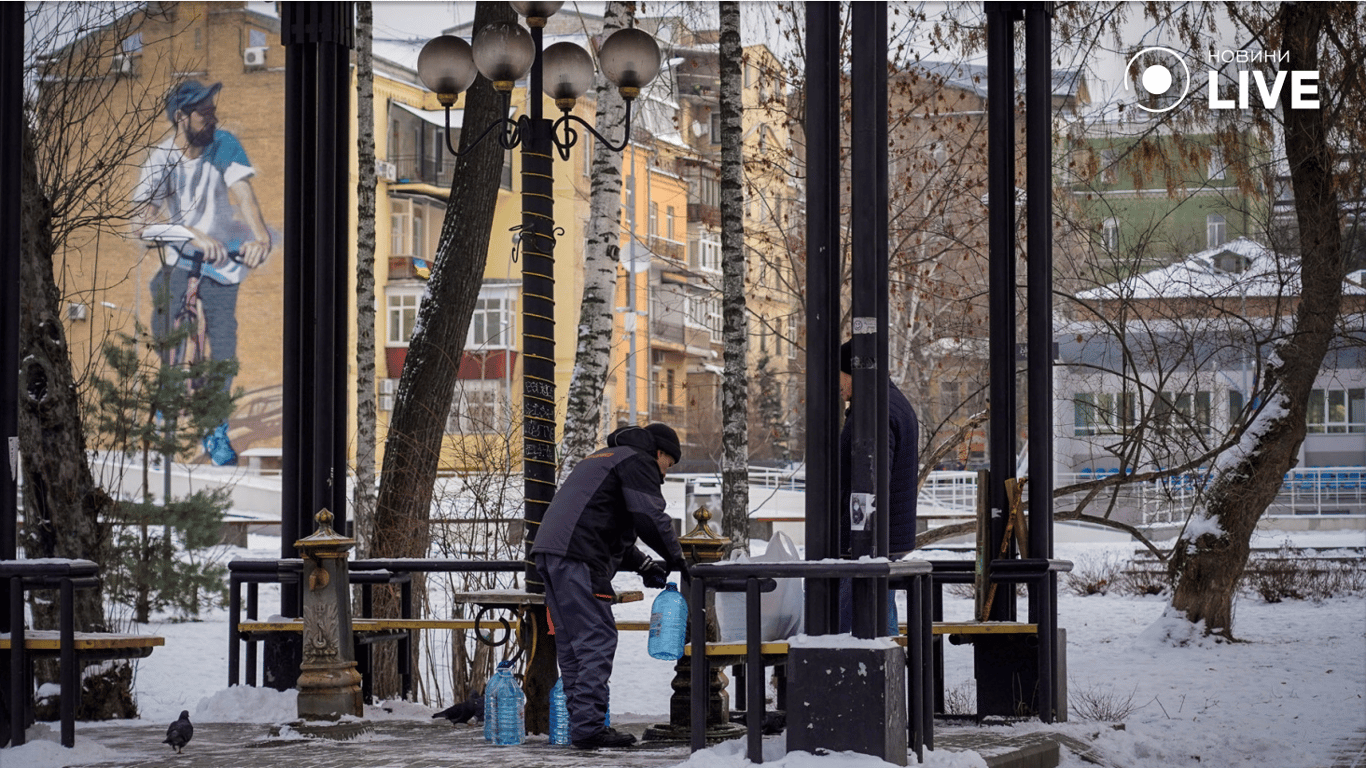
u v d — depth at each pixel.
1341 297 20.45
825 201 7.08
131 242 58.62
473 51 9.12
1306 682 15.91
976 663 9.45
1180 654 19.34
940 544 41.12
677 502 54.53
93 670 12.46
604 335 17.81
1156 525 39.44
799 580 8.38
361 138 18.12
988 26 10.21
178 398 23.83
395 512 16.02
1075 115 20.62
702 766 6.60
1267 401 20.75
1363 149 20.08
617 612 23.16
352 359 48.28
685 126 28.70
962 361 24.66
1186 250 22.06
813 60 7.12
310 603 8.70
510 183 62.75
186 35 60.78
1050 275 9.77
